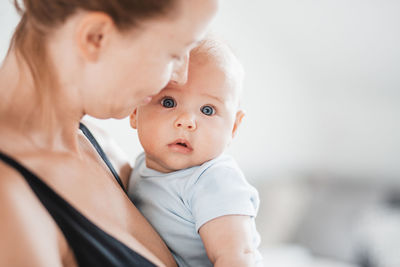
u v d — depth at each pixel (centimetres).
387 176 393
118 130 254
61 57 66
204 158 88
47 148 68
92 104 70
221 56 89
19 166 60
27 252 54
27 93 66
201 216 83
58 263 58
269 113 374
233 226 81
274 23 346
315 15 323
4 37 195
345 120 411
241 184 87
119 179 88
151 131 87
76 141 75
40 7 64
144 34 65
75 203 66
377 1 290
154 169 93
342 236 336
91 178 73
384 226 320
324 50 366
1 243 53
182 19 65
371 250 308
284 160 393
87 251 63
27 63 66
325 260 328
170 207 87
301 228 354
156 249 77
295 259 309
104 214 70
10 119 64
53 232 60
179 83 77
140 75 68
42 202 61
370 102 401
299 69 396
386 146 396
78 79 67
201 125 86
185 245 87
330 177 409
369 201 365
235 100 91
